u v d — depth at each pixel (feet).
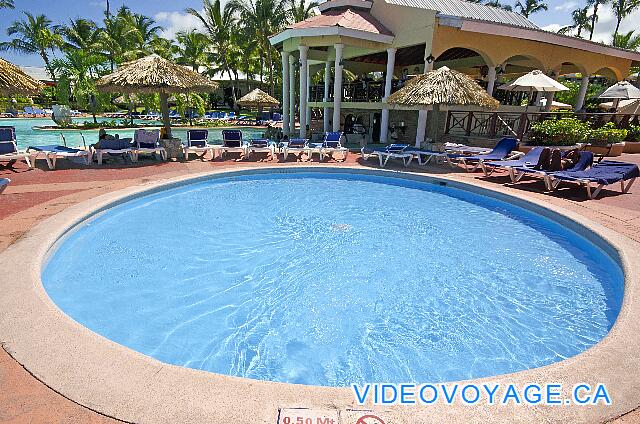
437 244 21.77
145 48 119.65
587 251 21.01
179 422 7.85
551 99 64.49
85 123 83.87
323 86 76.79
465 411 8.30
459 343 13.10
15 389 8.66
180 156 42.55
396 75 85.20
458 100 37.99
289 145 43.55
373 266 18.86
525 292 16.61
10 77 29.19
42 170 33.86
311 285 16.89
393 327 13.97
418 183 35.96
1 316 11.42
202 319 14.24
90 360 9.64
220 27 138.41
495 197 29.96
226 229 23.31
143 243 20.76
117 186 28.66
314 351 12.61
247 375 11.48
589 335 13.62
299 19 122.62
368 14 61.67
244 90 164.86
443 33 49.65
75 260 18.40
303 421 7.92
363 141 52.65
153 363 9.61
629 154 50.80
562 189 30.81
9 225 19.58
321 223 24.90
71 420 7.87
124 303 15.08
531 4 148.05
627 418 8.25
